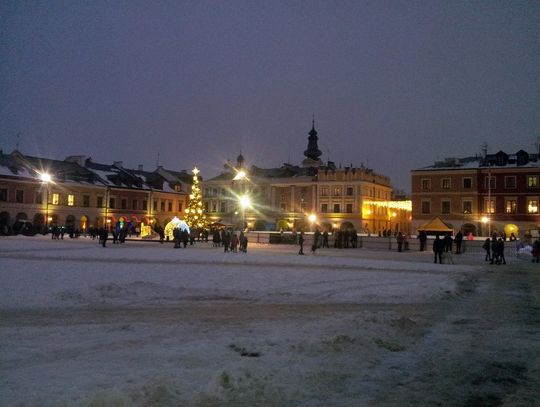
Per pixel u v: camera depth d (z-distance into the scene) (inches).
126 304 552.7
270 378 283.9
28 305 522.0
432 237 2181.3
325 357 333.7
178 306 548.1
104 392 238.5
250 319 474.0
